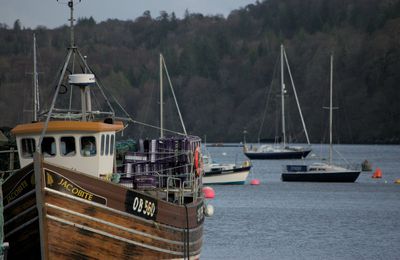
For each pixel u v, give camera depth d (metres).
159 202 70.25
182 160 78.50
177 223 73.25
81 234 64.50
